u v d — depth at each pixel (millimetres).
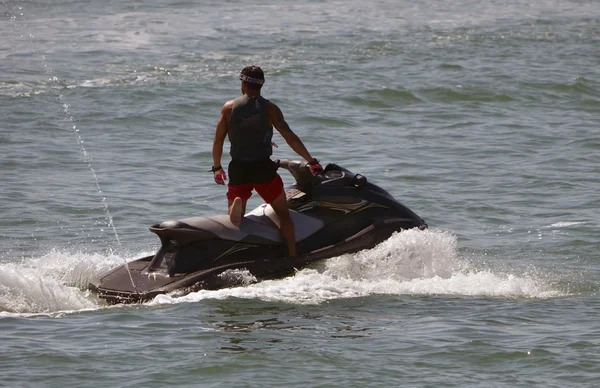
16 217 46750
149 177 55531
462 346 29250
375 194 39062
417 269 37938
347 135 67562
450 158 60781
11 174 55375
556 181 54875
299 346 29188
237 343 29375
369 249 37875
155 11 127688
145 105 75750
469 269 39219
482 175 56500
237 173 36125
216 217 36531
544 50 105000
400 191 52875
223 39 107125
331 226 37875
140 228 45562
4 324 31094
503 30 117750
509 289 36031
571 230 45375
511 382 26500
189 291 34375
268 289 34781
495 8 136750
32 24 115562
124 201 50188
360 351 28797
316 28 115938
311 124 70875
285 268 36281
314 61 95688
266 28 115188
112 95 78750
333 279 36281
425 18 125812
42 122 69562
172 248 35812
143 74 88000
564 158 60656
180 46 102625
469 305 33906
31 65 90938
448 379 26656
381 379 26609
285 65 93250
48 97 77812
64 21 118312
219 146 36156
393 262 37688
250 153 35938
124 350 28688
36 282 34156
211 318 31766
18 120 69938
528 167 58344
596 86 86375
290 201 38156
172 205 49656
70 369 27141
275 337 30000
